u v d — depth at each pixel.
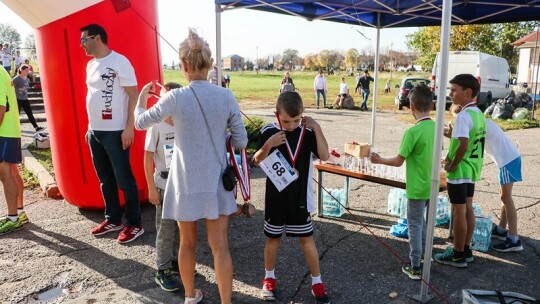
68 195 5.16
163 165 3.39
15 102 4.56
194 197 2.70
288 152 3.12
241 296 3.36
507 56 36.19
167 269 3.45
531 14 5.48
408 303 3.25
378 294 3.38
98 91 4.20
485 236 4.12
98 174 4.48
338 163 4.81
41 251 4.15
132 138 4.29
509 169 4.04
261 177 6.94
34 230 4.66
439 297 3.32
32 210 5.30
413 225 3.56
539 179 6.97
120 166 4.30
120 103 4.23
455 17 5.98
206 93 2.69
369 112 18.64
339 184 6.56
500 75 18.86
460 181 3.59
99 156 4.39
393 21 6.85
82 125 4.81
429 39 30.31
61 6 4.48
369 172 4.43
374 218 5.08
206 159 2.69
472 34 29.08
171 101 2.64
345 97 20.11
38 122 13.66
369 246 4.28
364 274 3.71
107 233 4.57
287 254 4.09
